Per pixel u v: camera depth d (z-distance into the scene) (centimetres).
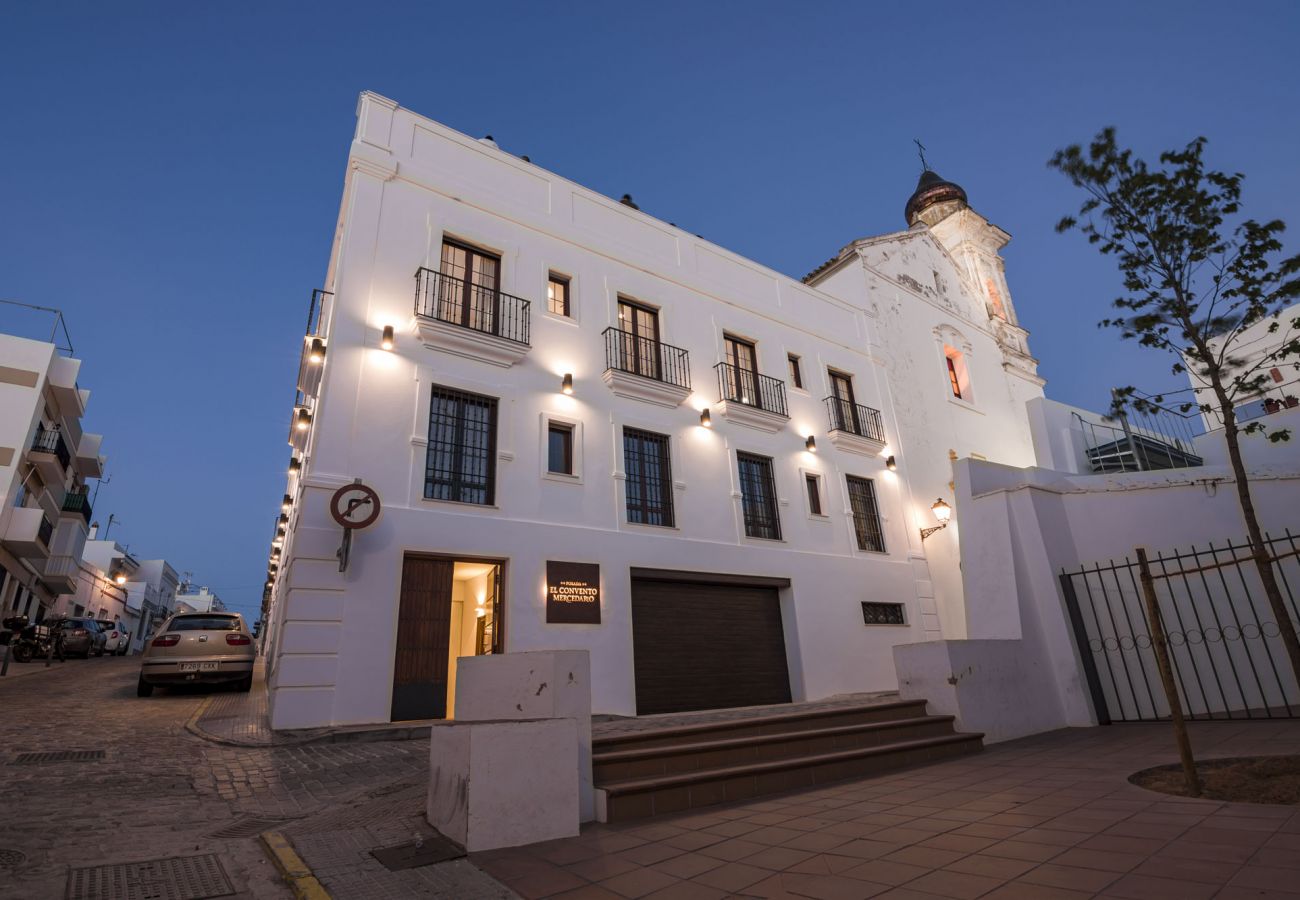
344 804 521
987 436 2098
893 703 750
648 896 319
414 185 1181
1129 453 1596
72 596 3450
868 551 1599
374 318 1058
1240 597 862
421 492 1011
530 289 1267
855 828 418
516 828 408
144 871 360
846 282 2028
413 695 928
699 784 516
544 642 1049
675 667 1200
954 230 2552
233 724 878
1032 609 898
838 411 1700
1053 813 422
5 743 705
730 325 1580
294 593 875
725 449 1429
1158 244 622
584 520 1166
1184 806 417
